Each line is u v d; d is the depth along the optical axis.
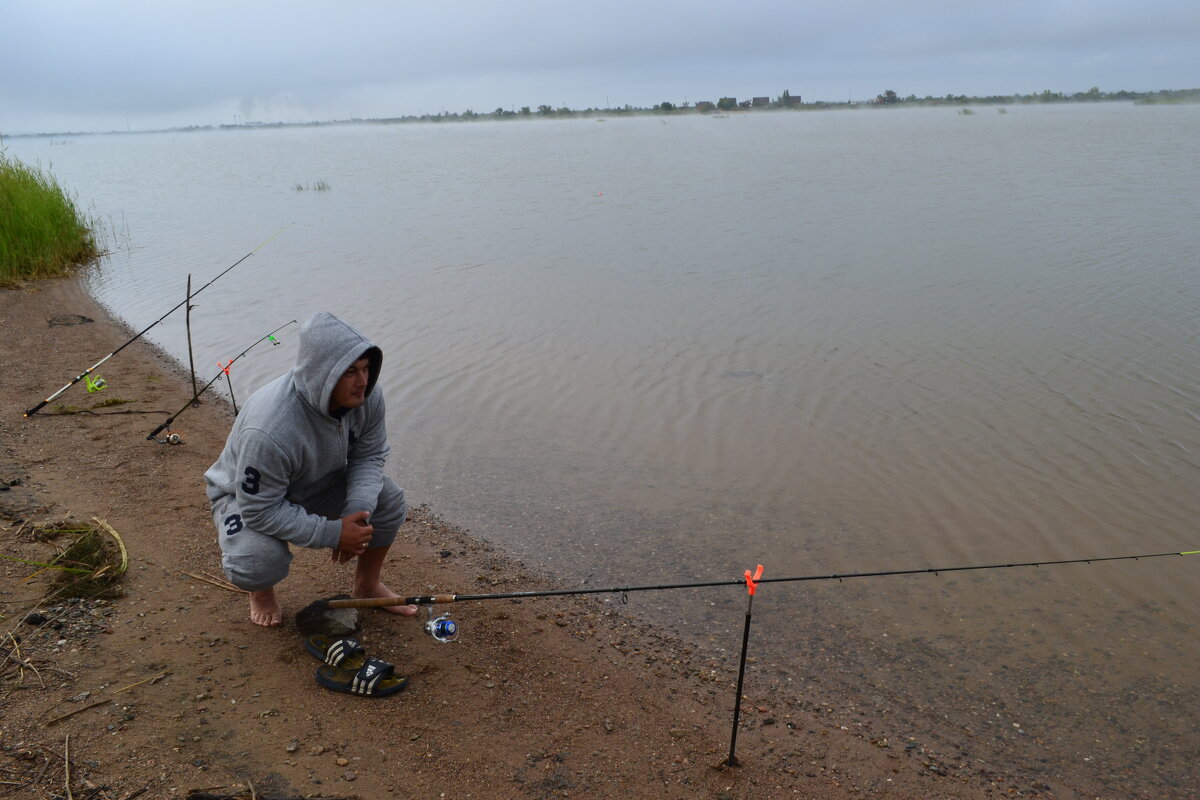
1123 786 3.51
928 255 14.80
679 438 7.20
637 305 11.69
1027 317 10.63
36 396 7.63
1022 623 4.66
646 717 3.72
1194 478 6.27
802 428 7.35
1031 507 5.91
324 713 3.46
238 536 3.69
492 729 3.49
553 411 7.84
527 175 34.31
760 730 3.72
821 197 23.58
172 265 15.23
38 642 3.74
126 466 5.96
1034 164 32.91
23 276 13.97
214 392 8.13
